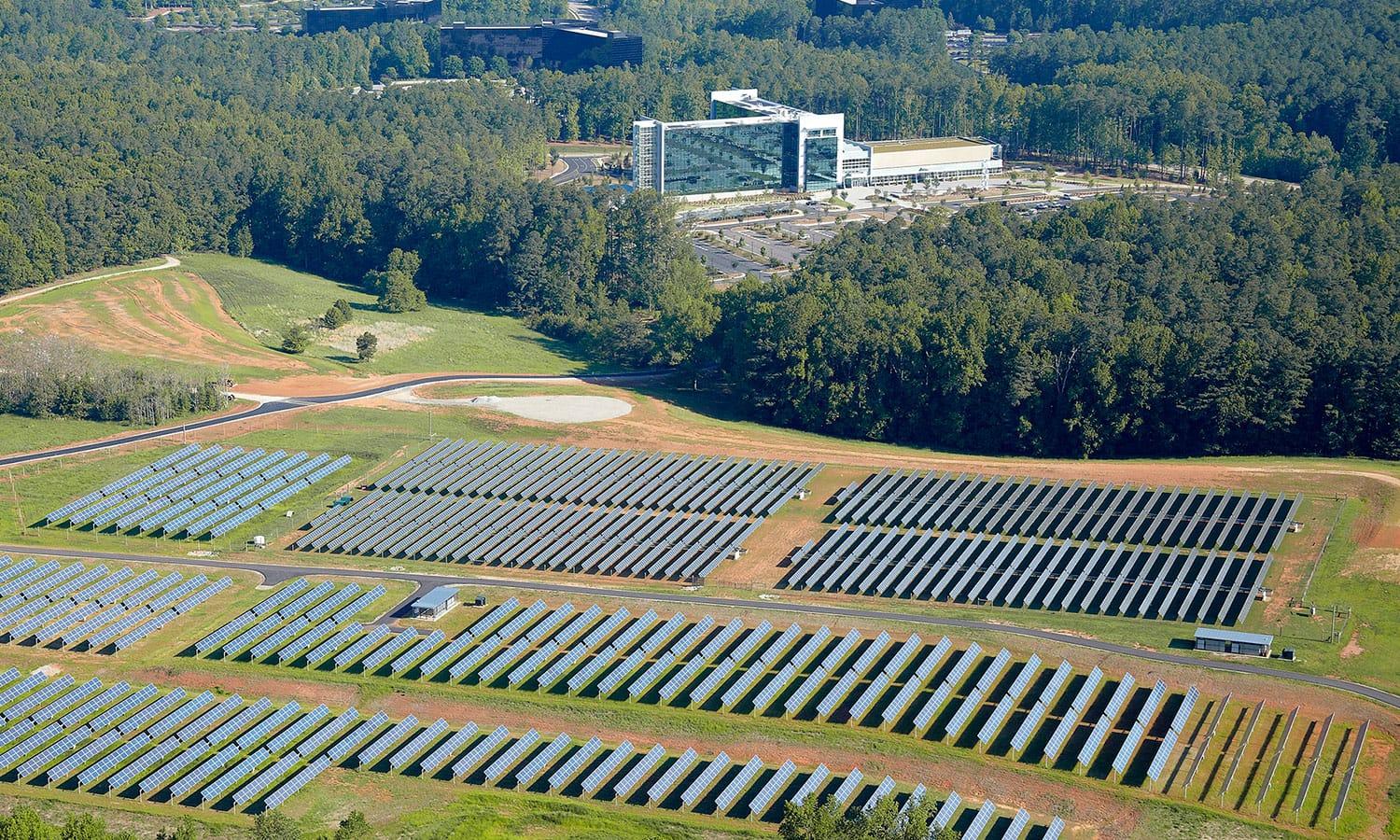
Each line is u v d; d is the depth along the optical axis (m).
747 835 157.38
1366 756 167.00
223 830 160.00
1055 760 167.75
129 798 166.62
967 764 167.75
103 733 178.75
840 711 179.38
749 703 181.62
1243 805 159.38
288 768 170.88
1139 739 170.25
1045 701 178.12
